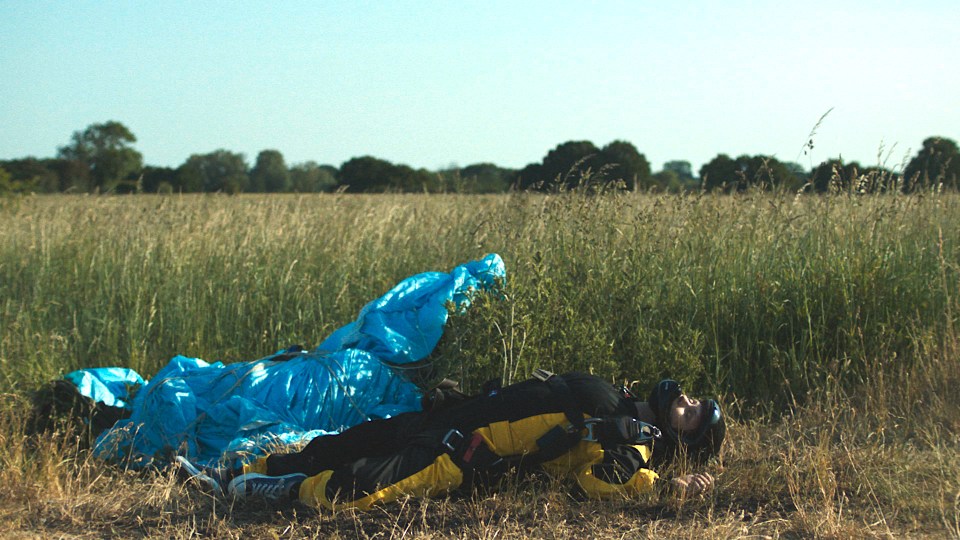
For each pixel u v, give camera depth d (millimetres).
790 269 6773
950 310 6406
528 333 5668
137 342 6992
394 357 5797
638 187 8531
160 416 5258
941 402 5590
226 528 4078
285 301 7602
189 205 9500
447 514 4188
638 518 4156
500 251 7531
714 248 7004
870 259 6699
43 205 10648
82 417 5430
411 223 9055
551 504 4250
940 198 7738
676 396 4484
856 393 6035
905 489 4375
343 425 5492
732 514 4160
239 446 4980
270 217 9219
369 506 4199
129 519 4238
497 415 4367
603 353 5871
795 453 5000
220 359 7148
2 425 5113
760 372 6379
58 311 7668
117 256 8242
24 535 4012
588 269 6688
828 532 3941
